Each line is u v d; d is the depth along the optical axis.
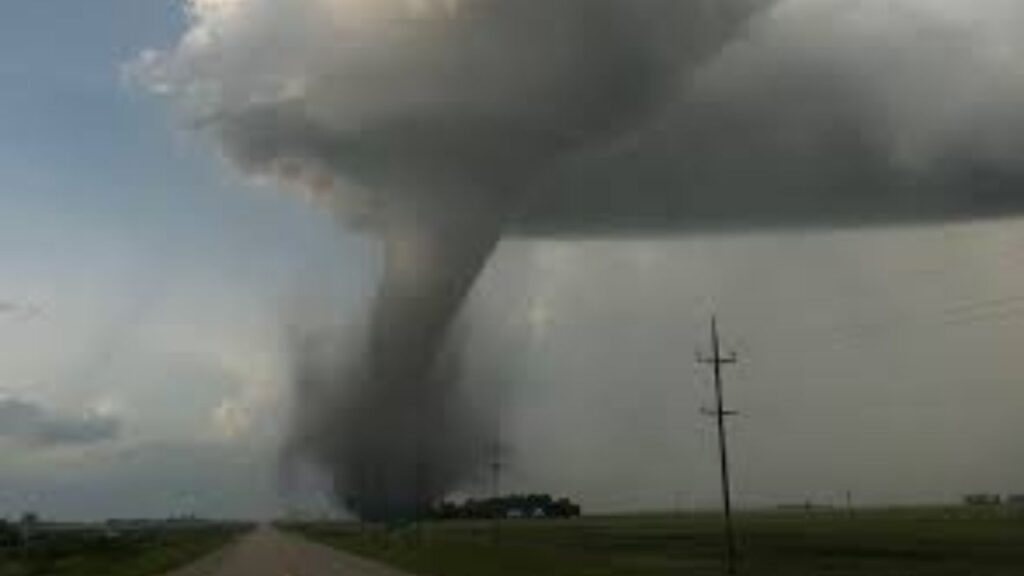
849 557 107.62
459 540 175.88
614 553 121.88
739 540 153.25
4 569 110.00
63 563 121.50
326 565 98.81
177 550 156.12
